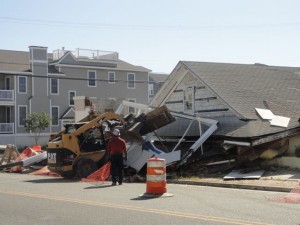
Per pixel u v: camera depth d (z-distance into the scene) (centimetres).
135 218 948
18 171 2302
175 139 2400
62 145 1862
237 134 2006
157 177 1288
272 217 938
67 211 1044
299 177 1675
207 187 1573
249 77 2675
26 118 5072
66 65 5522
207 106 2475
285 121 2138
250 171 1870
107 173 1809
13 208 1097
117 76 5928
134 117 2125
